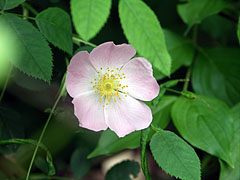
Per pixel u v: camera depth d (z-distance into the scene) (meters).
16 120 0.29
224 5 0.29
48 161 0.25
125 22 0.24
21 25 0.22
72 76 0.24
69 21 0.24
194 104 0.27
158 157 0.23
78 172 0.30
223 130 0.26
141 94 0.25
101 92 0.25
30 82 0.28
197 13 0.29
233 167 0.25
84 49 0.25
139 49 0.24
